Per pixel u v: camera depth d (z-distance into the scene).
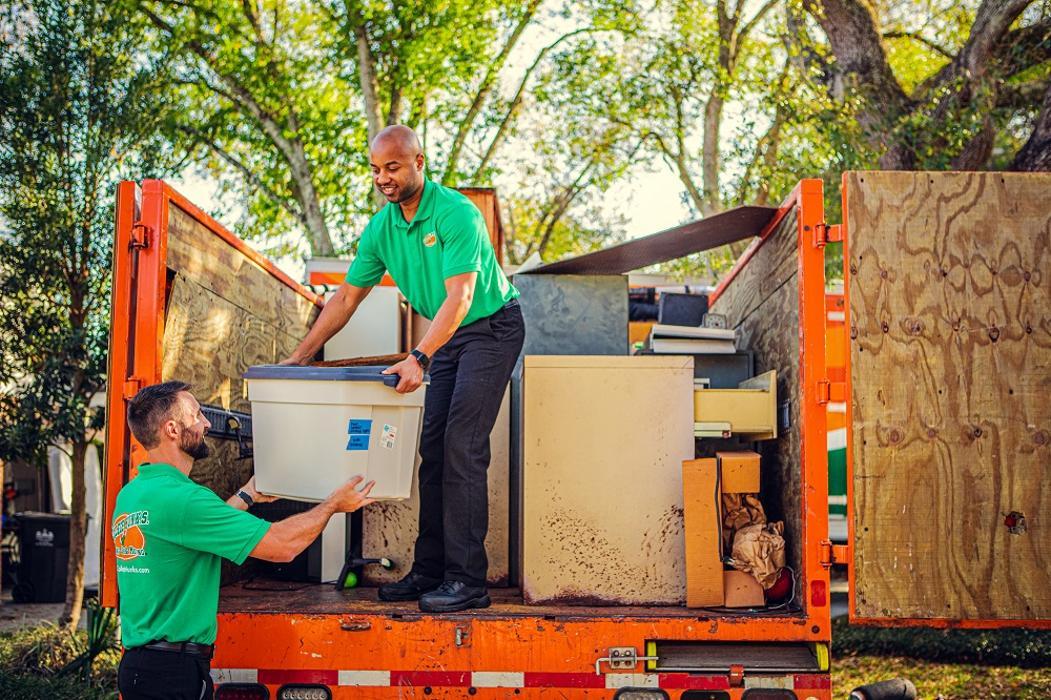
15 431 6.89
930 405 3.26
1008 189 3.32
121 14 7.78
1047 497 3.22
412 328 5.50
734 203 12.84
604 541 3.56
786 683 3.18
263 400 3.31
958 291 3.30
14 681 5.81
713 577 3.42
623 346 4.72
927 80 9.45
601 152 16.61
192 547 2.91
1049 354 3.27
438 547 3.62
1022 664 6.61
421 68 15.31
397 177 3.50
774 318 3.96
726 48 15.05
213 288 3.81
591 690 3.18
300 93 16.81
